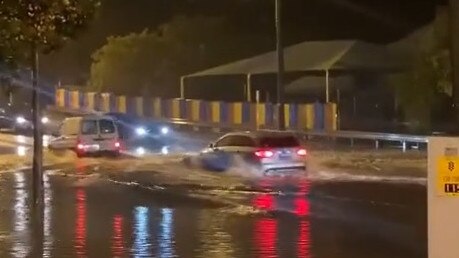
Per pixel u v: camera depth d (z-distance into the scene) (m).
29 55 23.50
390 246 18.61
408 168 38.62
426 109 55.91
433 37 55.28
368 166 39.75
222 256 17.09
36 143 25.31
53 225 21.55
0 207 25.42
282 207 25.62
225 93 79.25
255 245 18.48
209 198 28.27
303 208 25.39
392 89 62.00
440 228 9.02
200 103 66.12
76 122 48.16
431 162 9.03
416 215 23.75
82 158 46.94
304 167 36.28
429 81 55.25
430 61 55.16
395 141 51.56
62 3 18.94
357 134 51.56
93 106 79.06
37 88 24.73
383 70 60.81
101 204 26.44
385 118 60.41
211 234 20.09
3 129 72.69
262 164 35.75
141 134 52.31
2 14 18.06
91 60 94.19
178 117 68.56
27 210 24.69
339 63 58.84
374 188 30.84
